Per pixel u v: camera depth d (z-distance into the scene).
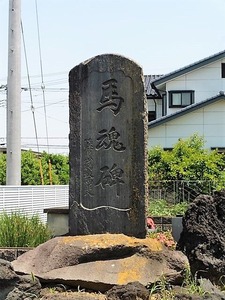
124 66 6.48
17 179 10.98
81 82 6.61
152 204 12.90
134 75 6.44
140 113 6.41
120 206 6.41
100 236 5.96
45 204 11.82
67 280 5.51
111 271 5.55
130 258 5.69
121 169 6.44
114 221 6.41
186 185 14.88
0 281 4.75
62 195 12.95
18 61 10.95
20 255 6.39
